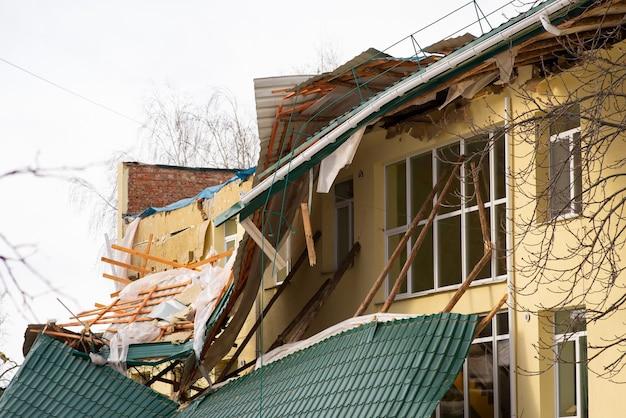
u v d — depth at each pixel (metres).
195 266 28.45
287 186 22.80
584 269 19.80
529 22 18.59
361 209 24.56
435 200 22.75
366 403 19.50
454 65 19.91
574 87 19.94
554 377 20.38
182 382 25.97
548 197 19.31
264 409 21.66
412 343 19.97
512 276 20.84
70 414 24.67
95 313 27.33
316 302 24.55
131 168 38.22
